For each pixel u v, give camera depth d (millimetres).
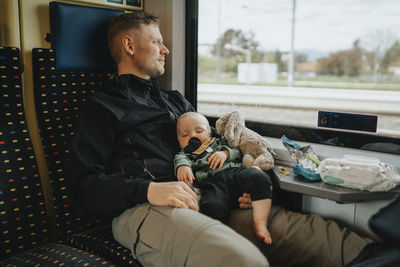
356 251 1008
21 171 1151
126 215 1083
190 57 1808
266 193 1114
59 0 1391
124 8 1668
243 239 848
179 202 982
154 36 1411
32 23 1321
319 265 1061
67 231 1312
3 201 1105
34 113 1333
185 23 1774
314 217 1153
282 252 1130
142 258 978
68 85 1333
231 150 1297
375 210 1201
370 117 1335
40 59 1257
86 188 1094
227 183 1163
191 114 1355
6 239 1109
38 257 1023
